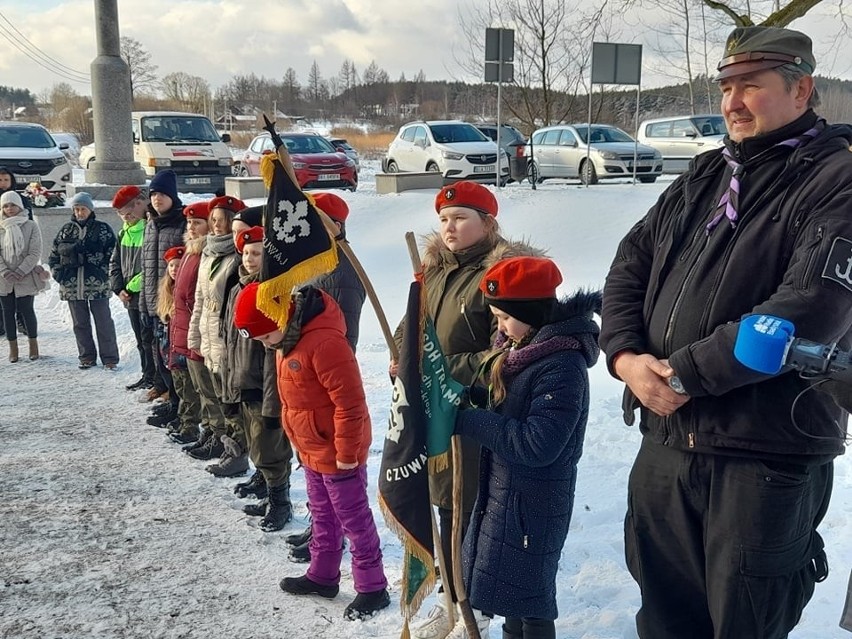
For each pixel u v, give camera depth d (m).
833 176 2.03
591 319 2.75
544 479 2.72
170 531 4.36
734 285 2.14
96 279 7.73
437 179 16.06
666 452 2.33
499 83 14.66
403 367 2.62
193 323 5.07
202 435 5.53
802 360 1.73
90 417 6.37
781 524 2.13
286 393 3.43
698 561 2.33
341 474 3.42
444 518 3.29
